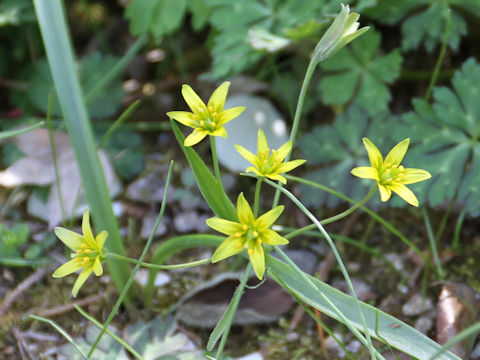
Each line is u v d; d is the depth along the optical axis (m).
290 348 0.30
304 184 0.34
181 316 0.31
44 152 0.36
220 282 0.30
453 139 0.32
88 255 0.24
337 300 0.25
